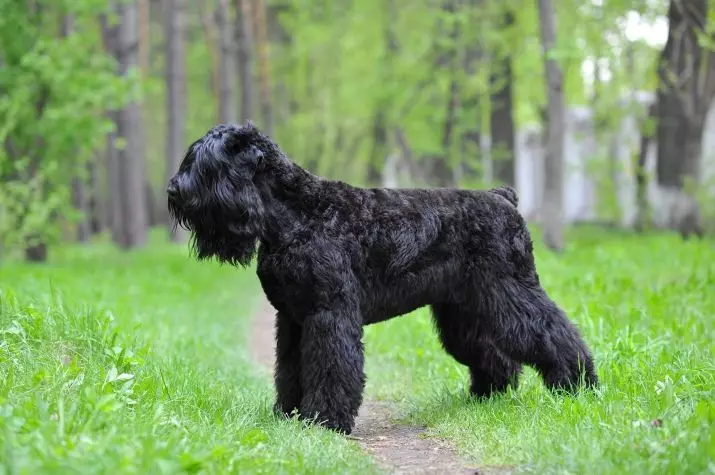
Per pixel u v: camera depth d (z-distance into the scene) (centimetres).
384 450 551
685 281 1147
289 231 555
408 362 855
